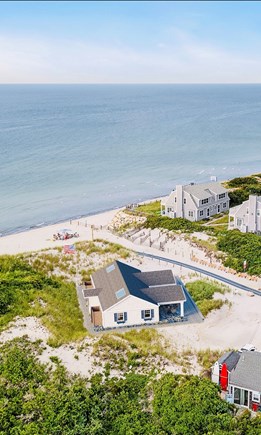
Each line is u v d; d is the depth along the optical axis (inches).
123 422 1270.9
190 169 5457.7
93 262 2474.2
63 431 1231.5
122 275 1975.9
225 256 2503.7
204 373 1509.6
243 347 1619.1
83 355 1579.7
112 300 1846.7
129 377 1470.2
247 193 3750.0
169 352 1641.2
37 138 7500.0
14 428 1246.9
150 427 1245.1
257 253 2426.2
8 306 1868.8
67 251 2573.8
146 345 1664.6
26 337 1635.1
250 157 6166.3
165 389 1373.0
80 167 5452.8
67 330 1758.1
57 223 3531.0
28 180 4817.9
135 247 2770.7
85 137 7682.1
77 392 1385.3
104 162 5743.1
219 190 3422.7
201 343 1728.6
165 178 5019.7
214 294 2096.5
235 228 2955.2
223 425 1232.8
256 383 1337.4
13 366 1476.4
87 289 1994.3
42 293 2034.9
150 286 2015.3
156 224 3080.7
